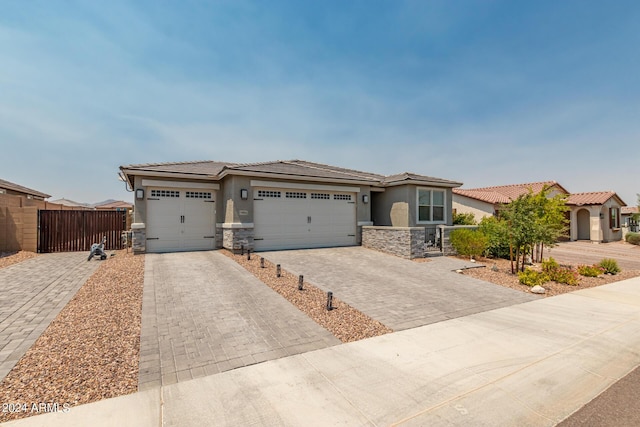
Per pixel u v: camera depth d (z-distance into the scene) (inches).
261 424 105.7
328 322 212.2
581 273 417.7
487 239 496.4
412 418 111.4
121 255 470.9
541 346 181.3
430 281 348.2
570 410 120.3
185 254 468.8
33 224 510.3
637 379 146.6
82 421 104.2
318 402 119.7
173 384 131.0
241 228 482.3
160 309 227.8
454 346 178.2
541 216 472.7
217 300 252.5
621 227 1082.7
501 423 110.3
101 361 148.5
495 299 286.0
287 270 374.6
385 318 224.7
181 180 499.8
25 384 125.6
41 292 264.1
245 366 148.6
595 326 217.6
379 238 543.5
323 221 569.3
